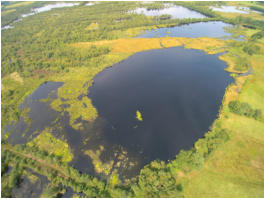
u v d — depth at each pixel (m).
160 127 69.19
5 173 54.44
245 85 89.44
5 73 108.25
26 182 51.69
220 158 55.47
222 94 85.12
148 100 83.25
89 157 58.78
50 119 74.06
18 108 81.00
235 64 108.44
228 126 67.00
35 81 100.00
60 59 121.12
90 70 107.88
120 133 67.00
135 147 61.81
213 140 58.97
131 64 115.06
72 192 49.09
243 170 52.22
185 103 80.81
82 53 124.69
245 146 59.25
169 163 53.84
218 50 126.19
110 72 106.94
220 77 97.88
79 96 86.44
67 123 71.69
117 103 81.62
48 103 83.12
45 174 53.00
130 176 52.84
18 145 60.22
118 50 132.75
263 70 101.81
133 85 94.25
